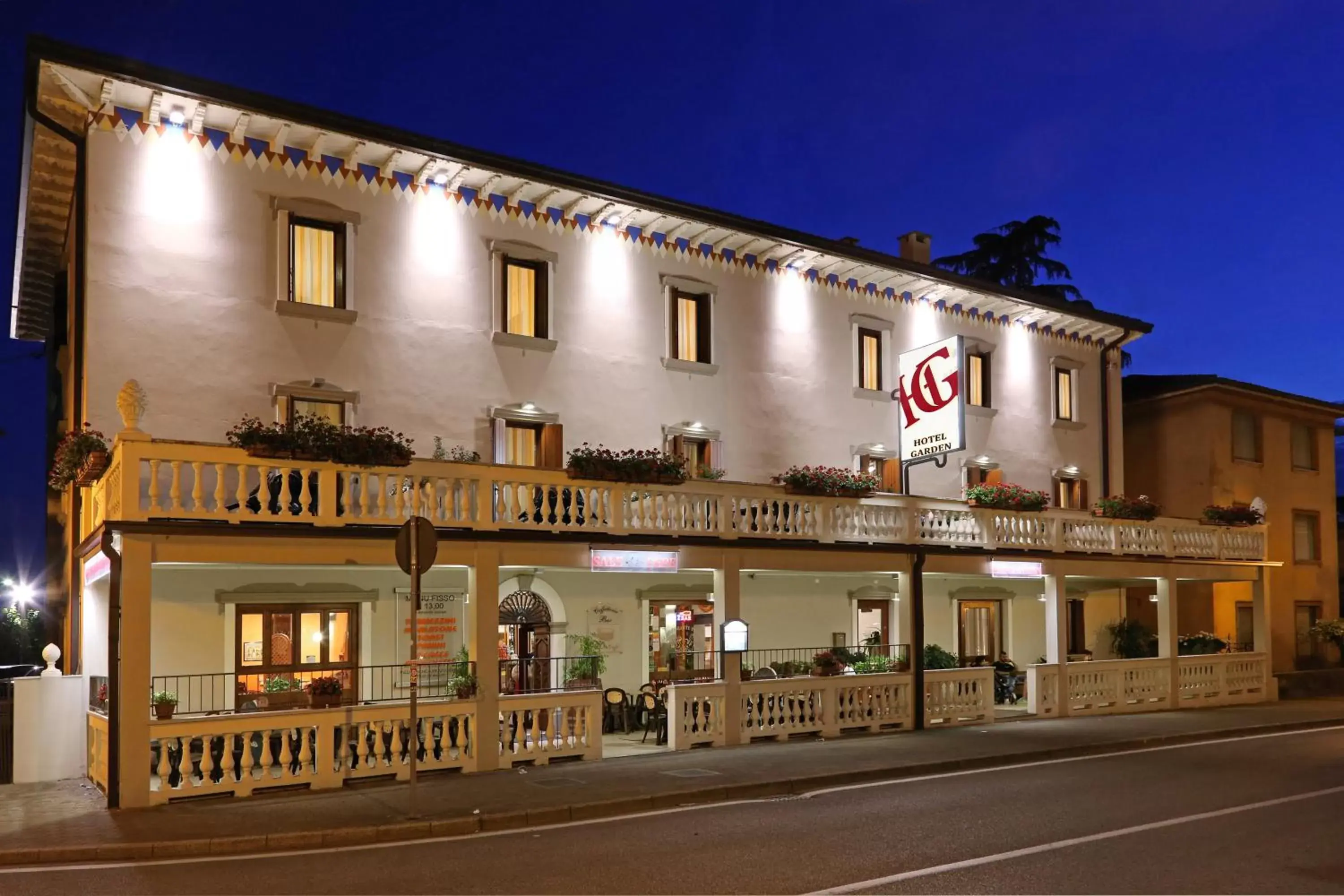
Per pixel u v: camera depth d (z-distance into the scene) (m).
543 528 15.72
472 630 14.94
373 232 17.88
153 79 15.22
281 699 15.35
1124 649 26.95
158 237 16.03
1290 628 31.08
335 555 13.98
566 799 12.43
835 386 23.34
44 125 15.51
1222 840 10.29
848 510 19.25
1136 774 14.73
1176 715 22.28
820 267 23.31
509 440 18.94
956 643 25.05
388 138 17.25
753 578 21.69
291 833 10.79
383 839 10.99
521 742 15.03
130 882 9.27
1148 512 24.38
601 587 19.72
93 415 15.37
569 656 18.91
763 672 18.95
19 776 14.78
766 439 22.16
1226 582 29.14
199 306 16.25
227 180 16.64
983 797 12.81
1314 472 32.62
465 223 18.81
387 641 17.30
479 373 18.69
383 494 14.47
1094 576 23.17
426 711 14.27
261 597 16.20
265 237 16.89
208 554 13.14
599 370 20.06
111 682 12.60
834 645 22.81
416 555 11.84
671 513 17.16
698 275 21.64
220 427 16.22
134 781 12.40
